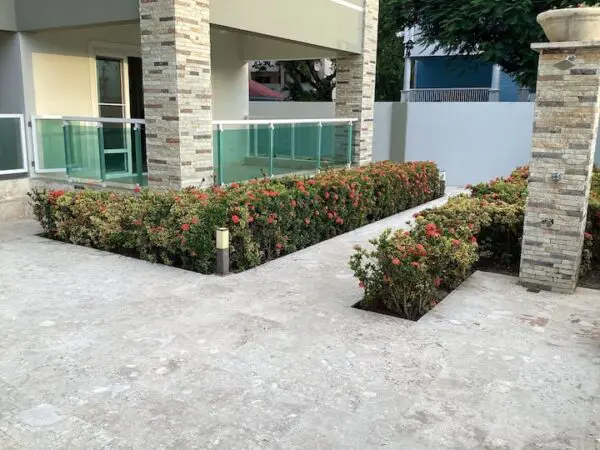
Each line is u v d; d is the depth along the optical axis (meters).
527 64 15.52
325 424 3.25
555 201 5.60
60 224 7.41
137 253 6.92
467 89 23.62
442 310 5.13
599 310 5.18
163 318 4.81
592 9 5.18
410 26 17.12
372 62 12.00
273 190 6.98
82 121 8.36
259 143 9.05
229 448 3.01
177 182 7.48
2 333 4.47
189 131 7.48
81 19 7.98
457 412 3.40
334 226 8.23
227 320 4.79
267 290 5.61
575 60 5.33
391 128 14.63
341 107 12.10
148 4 7.22
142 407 3.40
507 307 5.23
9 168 8.88
